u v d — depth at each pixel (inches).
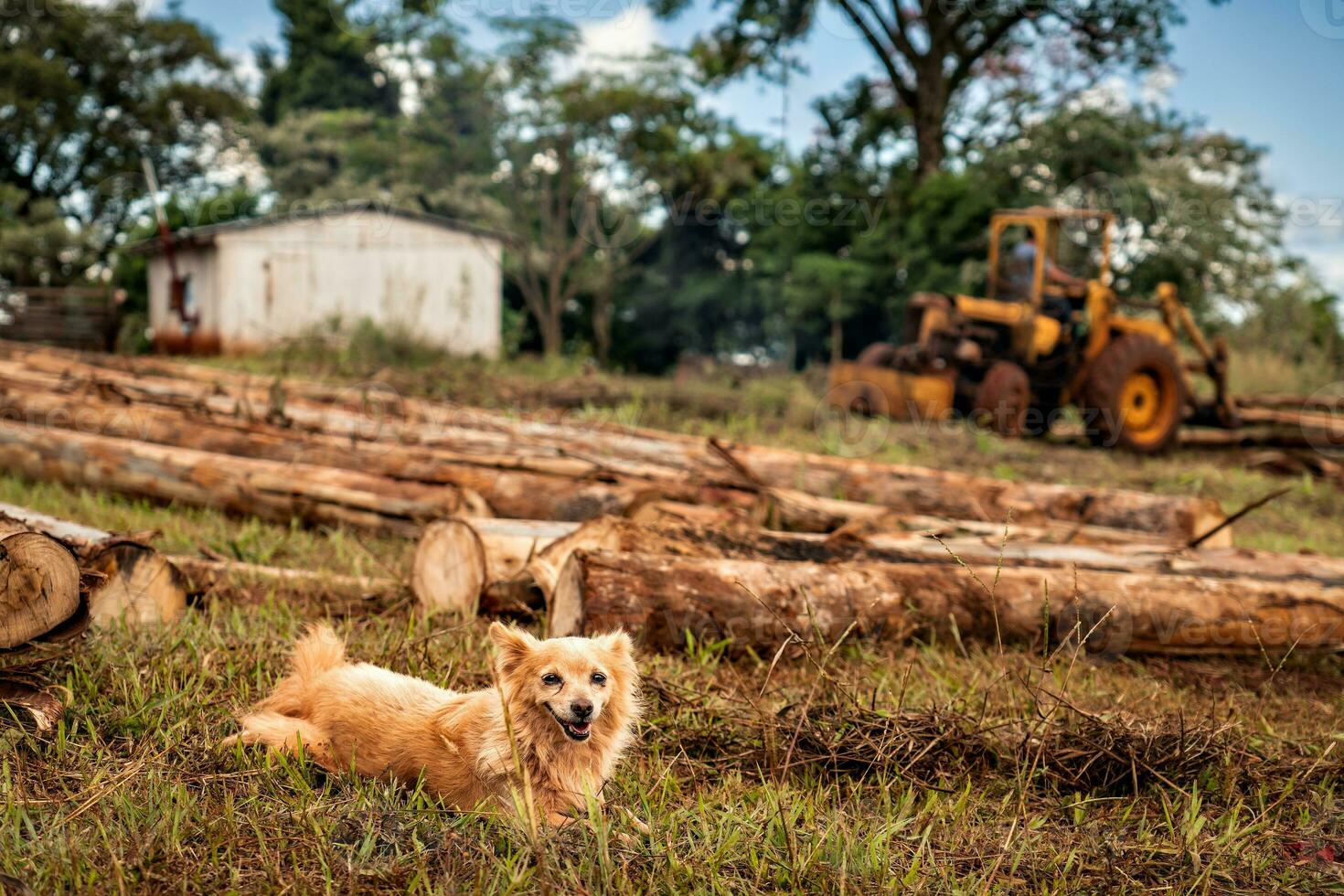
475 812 124.1
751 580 204.5
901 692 176.7
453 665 175.9
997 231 557.9
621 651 133.0
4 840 112.3
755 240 1164.5
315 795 130.0
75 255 1137.4
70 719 147.6
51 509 283.6
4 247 1072.2
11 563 151.6
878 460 450.0
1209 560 249.9
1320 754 163.6
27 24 1208.2
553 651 126.6
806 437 498.3
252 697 161.3
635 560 200.2
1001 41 1047.6
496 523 233.9
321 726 142.3
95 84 1273.4
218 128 1333.7
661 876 116.6
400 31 1197.1
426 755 133.7
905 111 1094.4
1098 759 156.7
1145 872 127.7
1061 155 895.1
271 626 198.4
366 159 1181.7
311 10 1457.9
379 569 248.7
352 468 303.4
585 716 121.7
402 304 878.4
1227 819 141.6
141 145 1293.1
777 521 273.0
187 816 120.8
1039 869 126.8
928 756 154.5
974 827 138.3
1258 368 781.9
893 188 1038.4
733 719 162.2
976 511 312.0
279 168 1238.3
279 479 288.7
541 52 1170.6
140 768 132.6
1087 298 550.6
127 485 311.0
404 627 205.5
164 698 154.5
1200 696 205.5
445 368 692.7
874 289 1014.4
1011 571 225.8
